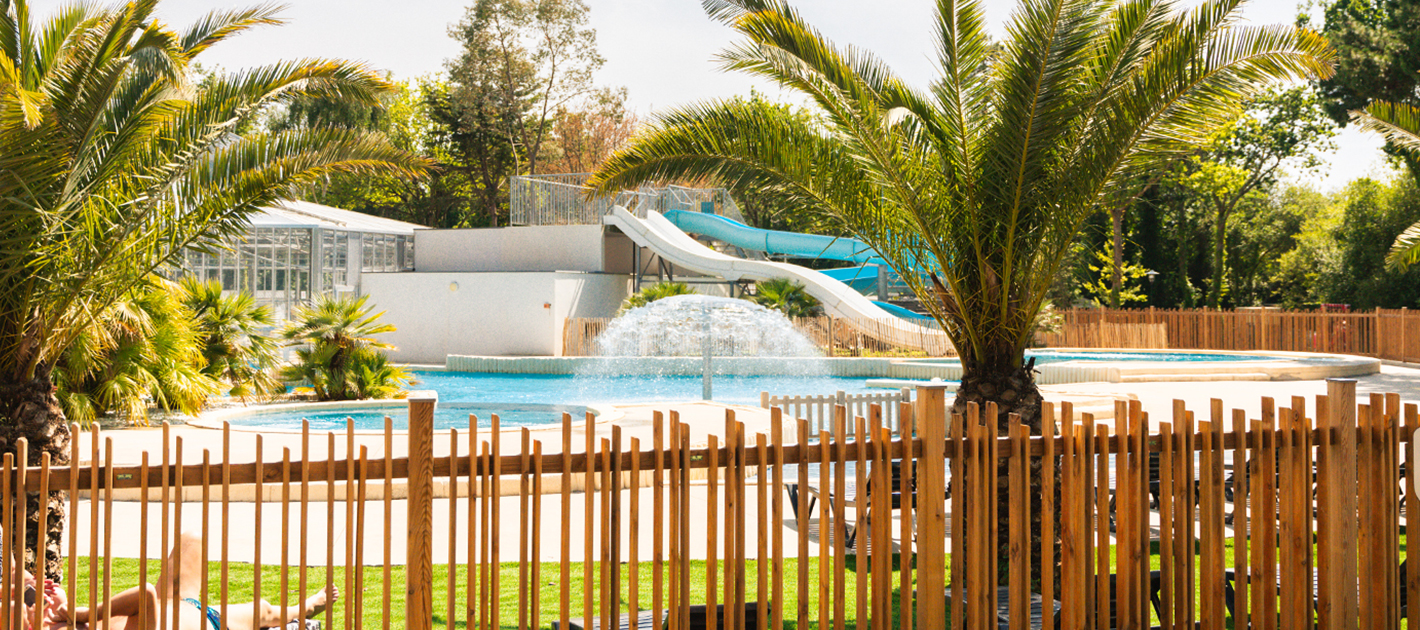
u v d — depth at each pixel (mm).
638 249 34406
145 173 6098
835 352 29188
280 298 31266
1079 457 4430
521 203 36688
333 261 32688
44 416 5566
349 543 3916
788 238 34812
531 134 51281
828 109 6875
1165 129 6473
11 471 3723
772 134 6871
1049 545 4406
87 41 5574
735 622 4242
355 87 6797
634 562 4113
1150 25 6328
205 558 3836
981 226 6613
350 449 3916
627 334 30141
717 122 6906
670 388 24656
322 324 18875
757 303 30859
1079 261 42594
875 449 4258
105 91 5477
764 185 7047
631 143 7023
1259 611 4605
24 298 5410
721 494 9398
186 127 6320
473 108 48938
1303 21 40031
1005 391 6598
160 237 6203
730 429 4164
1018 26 6258
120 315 13172
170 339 14984
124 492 8969
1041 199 6531
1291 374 24750
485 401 21047
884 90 6730
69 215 5566
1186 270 51312
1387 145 35875
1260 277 56906
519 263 35469
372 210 55688
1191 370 24094
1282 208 55781
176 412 15414
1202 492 4531
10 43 5621
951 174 6793
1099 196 6688
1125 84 6453
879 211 7051
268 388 18312
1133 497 4492
